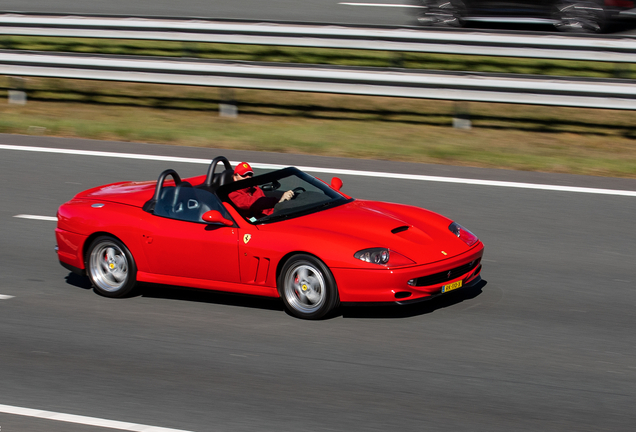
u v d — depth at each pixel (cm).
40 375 660
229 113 1698
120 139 1551
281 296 772
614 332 723
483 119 1641
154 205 843
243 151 1433
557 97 1427
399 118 1666
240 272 783
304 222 789
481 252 802
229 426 560
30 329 766
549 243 983
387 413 575
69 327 770
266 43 1619
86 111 1784
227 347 708
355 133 1561
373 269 721
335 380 632
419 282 735
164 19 1664
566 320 753
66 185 1253
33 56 1720
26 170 1338
